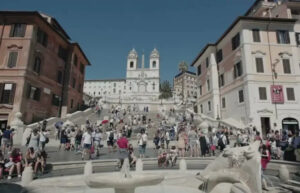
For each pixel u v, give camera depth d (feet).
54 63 107.14
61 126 70.59
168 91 334.65
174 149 48.88
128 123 96.02
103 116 113.60
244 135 54.75
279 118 85.05
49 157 47.50
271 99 86.63
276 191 25.82
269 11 111.75
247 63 89.15
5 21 89.25
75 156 49.78
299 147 39.24
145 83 345.92
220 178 24.81
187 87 396.78
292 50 92.79
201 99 132.98
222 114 110.01
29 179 30.55
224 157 26.35
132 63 374.02
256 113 84.79
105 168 42.19
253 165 22.25
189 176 35.42
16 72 83.76
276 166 42.04
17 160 35.78
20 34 87.97
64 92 115.14
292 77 89.86
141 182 20.15
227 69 106.73
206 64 127.03
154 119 114.21
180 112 144.05
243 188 21.04
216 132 63.57
